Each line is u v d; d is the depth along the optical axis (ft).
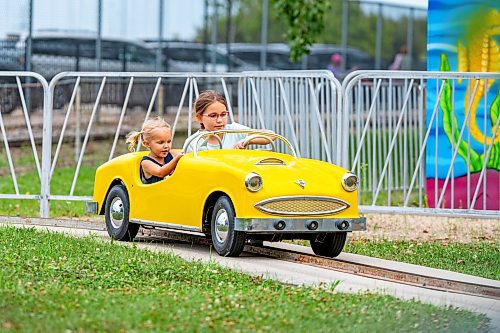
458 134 69.87
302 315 35.83
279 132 68.44
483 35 70.54
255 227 46.60
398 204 75.87
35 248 48.19
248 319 35.01
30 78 109.70
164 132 52.54
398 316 36.60
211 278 42.52
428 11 72.23
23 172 96.94
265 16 142.61
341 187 48.44
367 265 46.73
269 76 60.75
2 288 38.91
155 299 37.68
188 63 142.41
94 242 50.90
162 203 51.34
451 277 45.37
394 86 77.56
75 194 82.38
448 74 58.65
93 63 127.44
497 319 37.86
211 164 48.85
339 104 58.70
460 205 67.36
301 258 49.06
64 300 37.06
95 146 108.37
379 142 76.43
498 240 59.06
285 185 47.24
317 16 104.73
